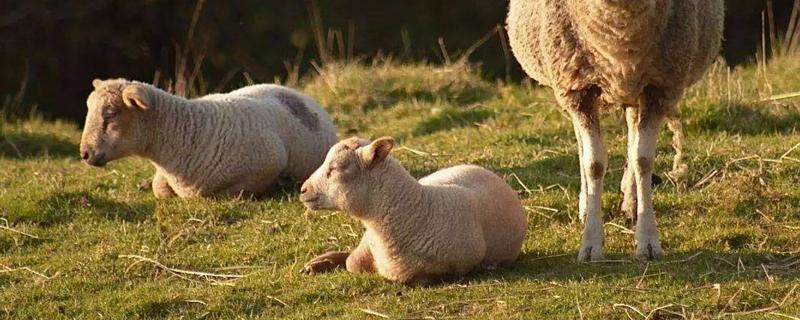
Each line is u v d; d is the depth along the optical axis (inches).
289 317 629.0
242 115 834.8
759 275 633.0
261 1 1866.4
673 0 628.4
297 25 1857.8
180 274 710.5
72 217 817.5
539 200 774.5
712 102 942.4
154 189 855.1
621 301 607.8
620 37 611.5
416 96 1189.7
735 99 952.3
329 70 1279.5
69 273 721.0
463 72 1219.9
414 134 1064.8
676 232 708.7
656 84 645.3
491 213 660.7
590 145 662.5
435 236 634.8
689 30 632.4
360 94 1188.5
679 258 663.1
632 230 717.9
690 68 650.2
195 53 1822.1
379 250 645.3
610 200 760.3
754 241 690.2
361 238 732.0
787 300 597.0
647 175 662.5
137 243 758.5
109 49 1811.0
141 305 660.7
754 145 861.8
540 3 673.6
